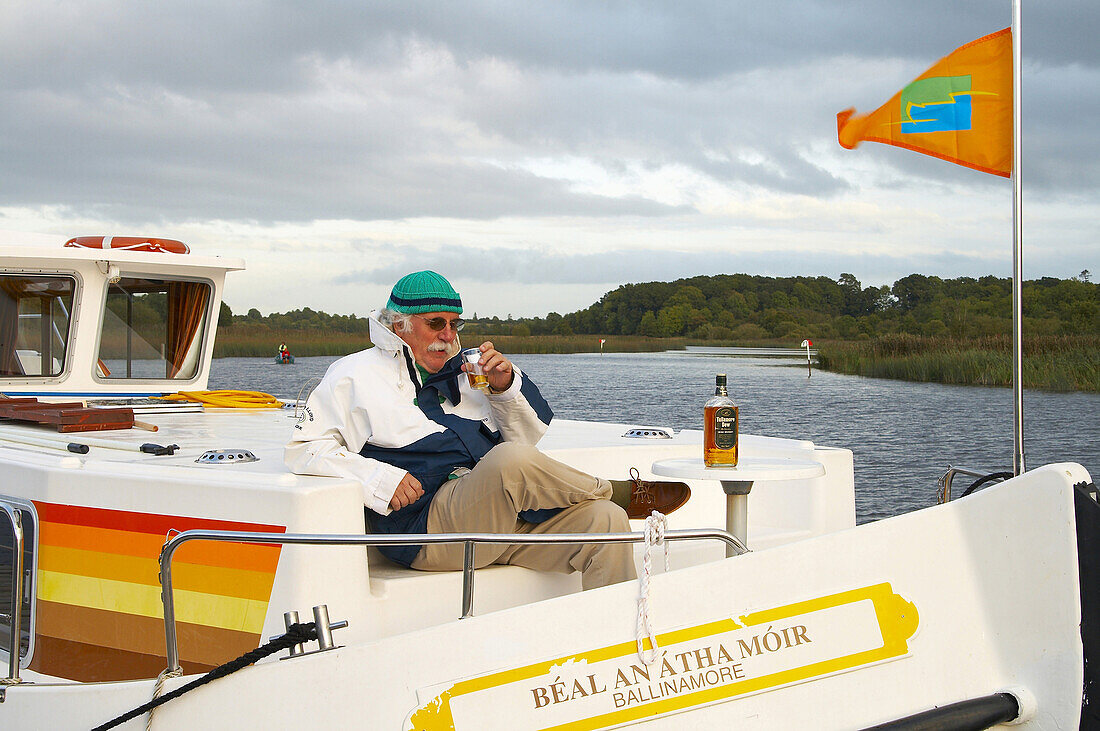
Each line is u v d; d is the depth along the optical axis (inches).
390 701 98.6
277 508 113.4
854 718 101.6
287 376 804.0
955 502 103.9
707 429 120.5
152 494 123.6
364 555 116.0
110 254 234.1
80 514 130.7
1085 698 96.3
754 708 100.3
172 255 242.5
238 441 171.9
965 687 101.9
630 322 3154.5
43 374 236.2
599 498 127.3
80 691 116.3
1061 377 1079.6
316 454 122.5
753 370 1533.0
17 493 140.2
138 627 124.9
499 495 120.6
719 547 151.9
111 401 234.4
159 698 102.4
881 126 159.6
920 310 2468.0
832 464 162.1
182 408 235.9
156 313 249.3
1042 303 1945.1
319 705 99.9
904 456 551.5
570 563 125.6
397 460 127.0
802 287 3208.7
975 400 935.0
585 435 189.3
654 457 166.4
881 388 1115.9
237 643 116.1
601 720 98.0
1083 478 98.3
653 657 99.3
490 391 135.2
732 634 100.7
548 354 2642.7
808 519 161.5
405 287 131.5
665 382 1146.0
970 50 152.3
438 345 132.6
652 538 102.9
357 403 126.4
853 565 103.0
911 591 103.3
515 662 98.4
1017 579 100.3
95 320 239.0
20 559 134.2
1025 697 99.4
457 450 129.3
